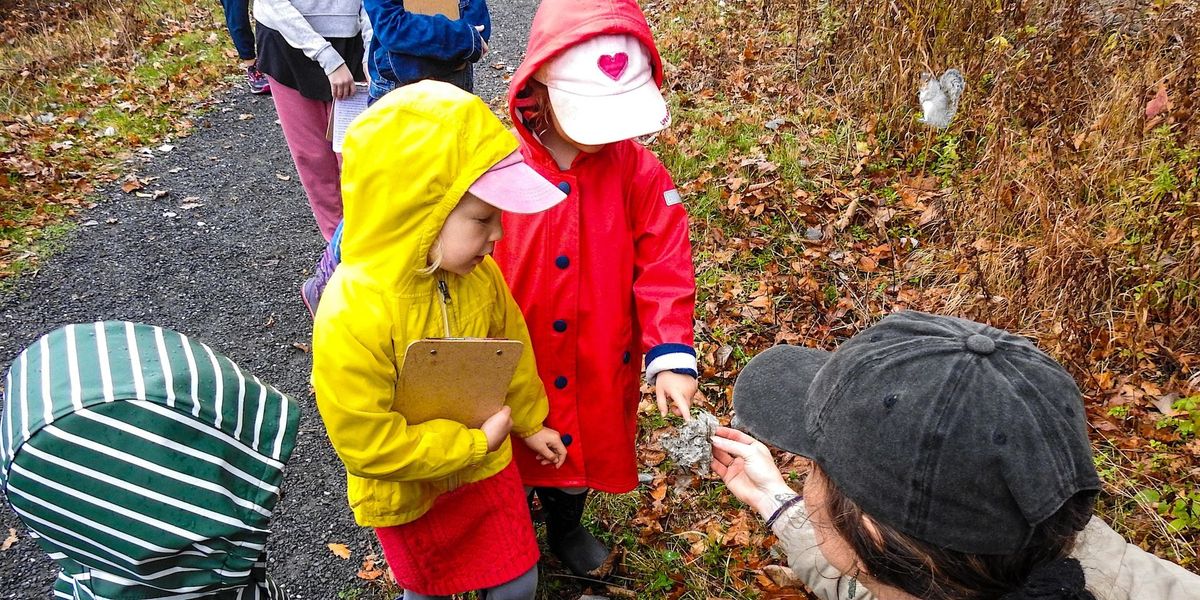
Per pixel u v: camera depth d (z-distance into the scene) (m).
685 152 4.77
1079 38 4.27
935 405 1.02
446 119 1.46
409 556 1.86
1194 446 2.67
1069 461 1.00
